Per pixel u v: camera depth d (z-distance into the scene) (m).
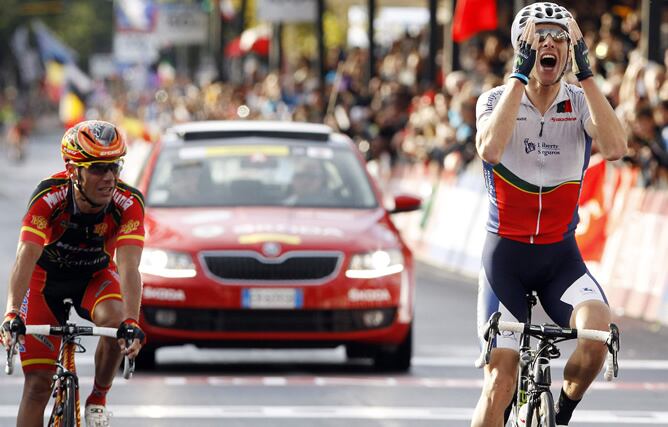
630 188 50.62
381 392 35.12
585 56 22.19
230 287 36.97
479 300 23.56
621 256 50.31
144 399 33.84
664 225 47.91
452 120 68.81
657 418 32.22
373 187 41.47
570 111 22.81
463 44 90.56
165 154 42.09
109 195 22.50
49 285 24.12
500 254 23.19
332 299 37.16
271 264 37.25
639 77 53.34
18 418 23.73
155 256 37.50
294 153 42.03
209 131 42.94
